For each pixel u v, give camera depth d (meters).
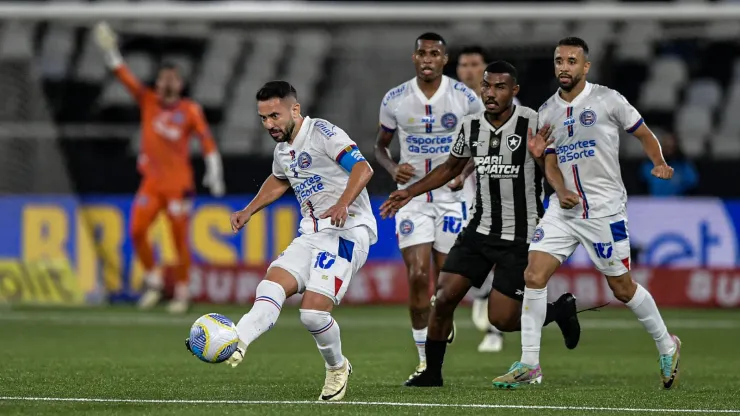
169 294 54.00
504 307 26.17
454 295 25.86
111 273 53.62
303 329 44.81
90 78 64.38
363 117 58.72
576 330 27.34
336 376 22.95
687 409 21.84
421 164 30.62
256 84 65.00
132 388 24.97
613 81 63.75
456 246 26.33
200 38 66.69
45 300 53.56
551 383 26.91
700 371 30.41
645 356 34.69
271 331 44.00
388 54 59.12
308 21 55.94
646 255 52.47
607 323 47.44
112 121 64.25
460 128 26.22
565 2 73.25
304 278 22.81
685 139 58.47
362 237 23.44
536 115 25.70
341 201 22.03
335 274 22.69
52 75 63.84
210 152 49.03
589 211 25.36
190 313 49.38
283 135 23.00
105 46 48.06
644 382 27.38
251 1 73.31
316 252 22.86
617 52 63.56
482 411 21.14
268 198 24.20
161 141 48.34
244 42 66.19
